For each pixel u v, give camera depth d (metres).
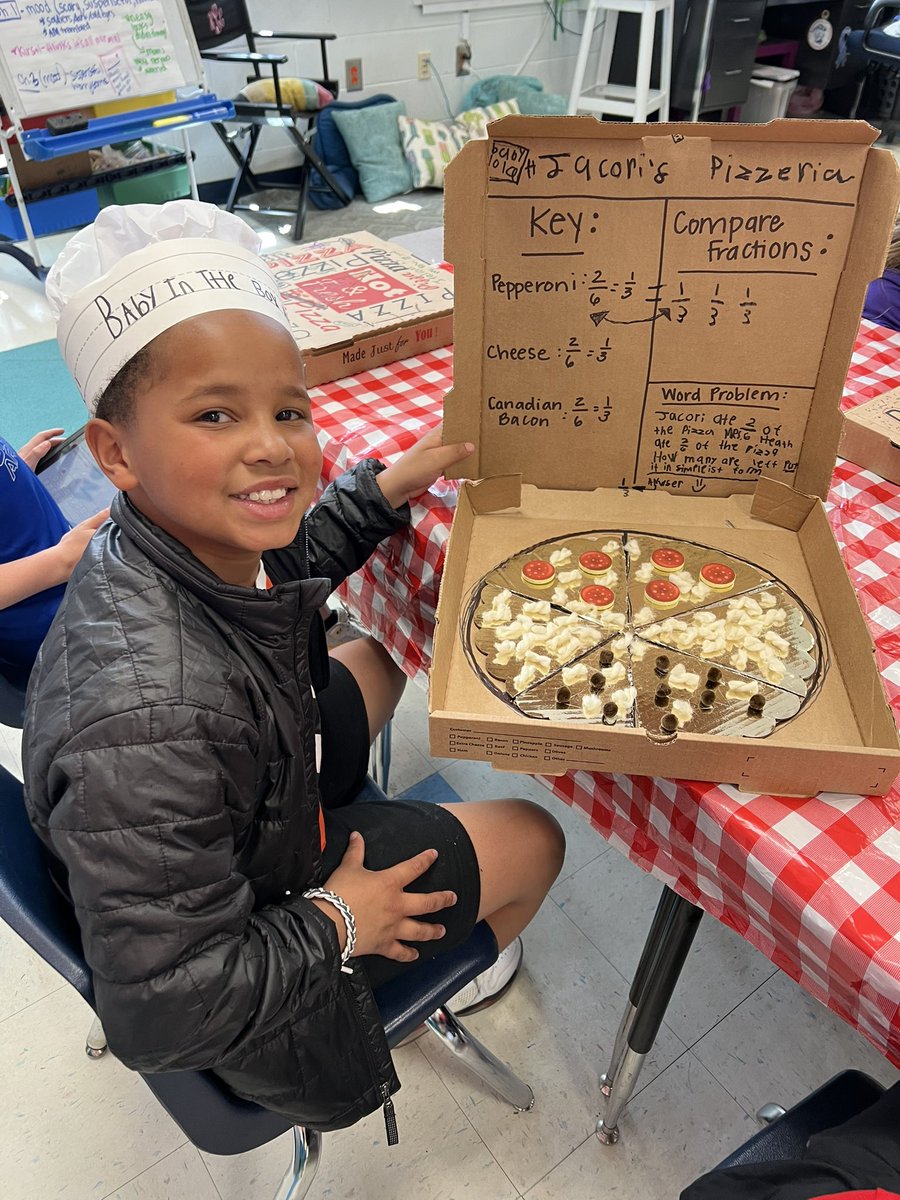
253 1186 1.26
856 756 0.73
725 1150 1.29
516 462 1.13
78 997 1.48
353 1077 0.87
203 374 0.71
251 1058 0.79
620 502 1.14
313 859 0.89
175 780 0.68
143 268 0.71
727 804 0.78
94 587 0.75
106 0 3.15
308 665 0.94
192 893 0.69
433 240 4.06
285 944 0.78
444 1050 1.41
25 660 1.32
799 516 1.08
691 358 1.04
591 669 0.90
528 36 4.93
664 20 4.21
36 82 3.09
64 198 3.70
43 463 1.77
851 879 0.72
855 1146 0.67
